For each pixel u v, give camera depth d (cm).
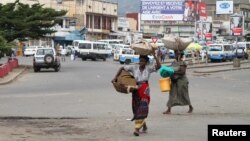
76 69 5412
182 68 1877
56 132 1438
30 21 5425
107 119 1709
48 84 3441
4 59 7481
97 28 12938
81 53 8019
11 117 1744
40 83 3534
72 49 8706
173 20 11012
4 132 1419
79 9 12344
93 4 12769
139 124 1373
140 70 1404
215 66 6838
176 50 1912
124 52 7088
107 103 2223
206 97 2553
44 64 4909
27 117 1747
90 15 12619
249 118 1730
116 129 1495
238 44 9400
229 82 3941
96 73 4712
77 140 1302
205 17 12088
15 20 5303
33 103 2223
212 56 8219
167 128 1505
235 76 4875
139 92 1383
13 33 5362
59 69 5138
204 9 11994
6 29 5362
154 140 1302
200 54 8450
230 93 2838
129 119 1706
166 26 15212
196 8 11531
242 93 2852
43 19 5506
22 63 6303
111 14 13512
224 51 8300
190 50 8312
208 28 10238
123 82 1385
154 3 10969
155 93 2775
